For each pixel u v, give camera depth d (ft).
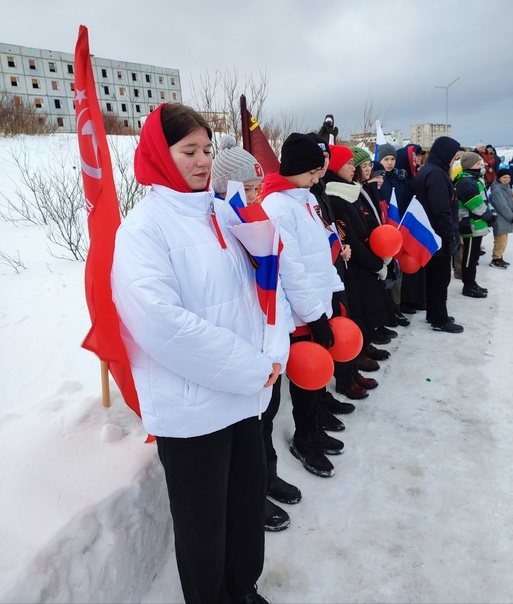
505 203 21.13
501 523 6.86
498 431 9.08
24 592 4.30
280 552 6.46
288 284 6.80
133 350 4.43
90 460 5.69
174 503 4.69
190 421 4.37
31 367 8.85
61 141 47.19
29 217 22.20
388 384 11.13
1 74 141.28
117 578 5.18
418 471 8.04
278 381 7.00
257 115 20.62
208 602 4.99
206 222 4.54
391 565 6.23
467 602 5.69
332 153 10.13
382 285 11.30
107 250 5.61
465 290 17.66
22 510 4.96
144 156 4.38
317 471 7.96
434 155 13.34
